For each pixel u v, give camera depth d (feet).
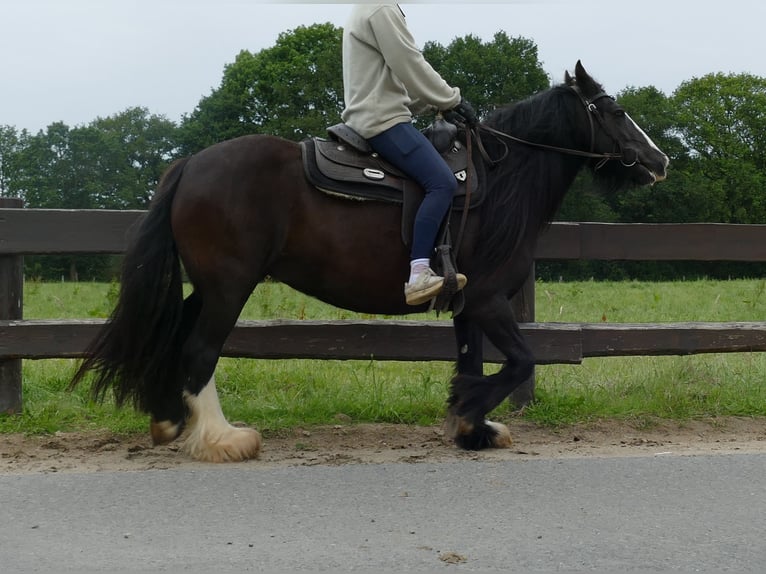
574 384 22.71
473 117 16.84
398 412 19.81
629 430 18.90
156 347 16.20
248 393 21.85
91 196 192.34
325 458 16.21
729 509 12.91
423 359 19.70
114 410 19.39
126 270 15.83
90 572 10.50
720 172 185.57
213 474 14.85
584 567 10.67
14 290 19.71
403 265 16.38
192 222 15.58
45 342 19.13
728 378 23.04
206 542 11.52
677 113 186.39
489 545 11.41
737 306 45.39
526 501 13.30
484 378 16.76
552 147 17.37
